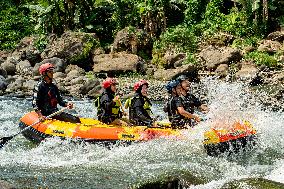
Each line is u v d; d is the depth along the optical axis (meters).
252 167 13.73
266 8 37.38
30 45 38.41
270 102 24.70
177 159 14.43
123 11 40.41
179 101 15.95
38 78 31.89
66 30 39.66
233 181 10.69
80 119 17.39
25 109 23.69
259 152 15.15
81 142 15.59
